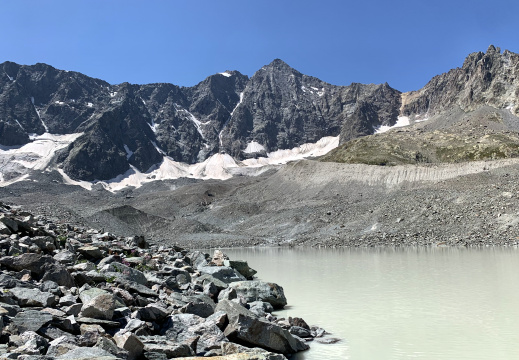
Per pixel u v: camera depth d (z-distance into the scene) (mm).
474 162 174375
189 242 119312
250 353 12992
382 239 90125
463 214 91688
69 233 35875
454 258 54531
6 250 21500
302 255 71562
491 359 15945
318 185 187250
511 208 85875
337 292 32312
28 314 13906
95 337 13297
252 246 107312
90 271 21000
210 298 23438
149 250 41312
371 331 20609
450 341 18453
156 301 19734
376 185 174250
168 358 13422
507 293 29391
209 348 15047
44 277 18656
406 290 32062
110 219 126375
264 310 24266
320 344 18656
